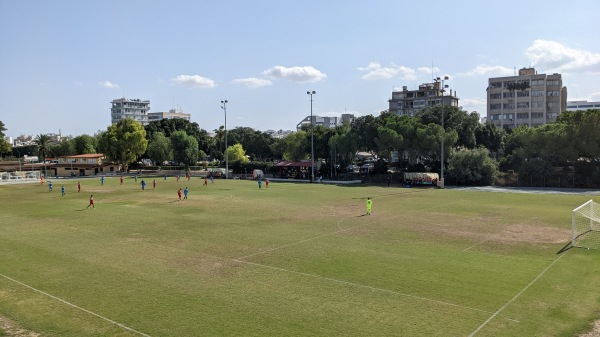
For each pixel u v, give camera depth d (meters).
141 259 28.70
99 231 38.56
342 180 96.81
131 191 74.50
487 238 34.03
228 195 67.12
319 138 109.12
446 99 171.00
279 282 23.59
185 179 104.25
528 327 17.45
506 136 107.69
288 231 37.78
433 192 69.50
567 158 76.19
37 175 117.50
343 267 26.31
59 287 23.17
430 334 16.92
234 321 18.42
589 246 30.86
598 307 19.42
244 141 155.25
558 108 140.12
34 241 34.62
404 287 22.52
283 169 111.12
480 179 81.75
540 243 32.09
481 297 20.86
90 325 18.27
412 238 34.38
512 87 141.88
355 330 17.38
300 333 17.19
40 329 17.97
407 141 89.94
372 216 45.25
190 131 154.50
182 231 38.25
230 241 34.00
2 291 22.62
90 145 164.38
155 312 19.53
